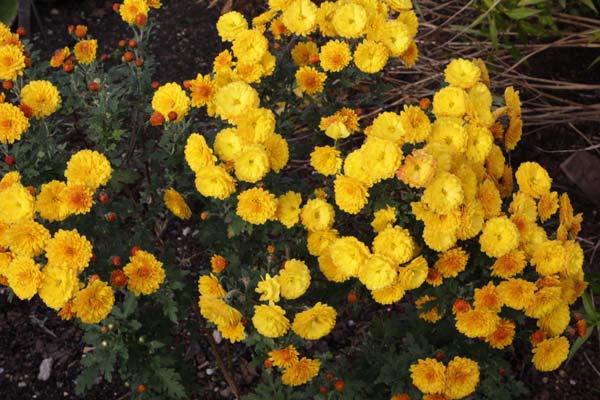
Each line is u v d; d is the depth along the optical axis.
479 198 1.37
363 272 1.32
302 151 1.60
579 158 1.94
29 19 2.21
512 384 1.48
